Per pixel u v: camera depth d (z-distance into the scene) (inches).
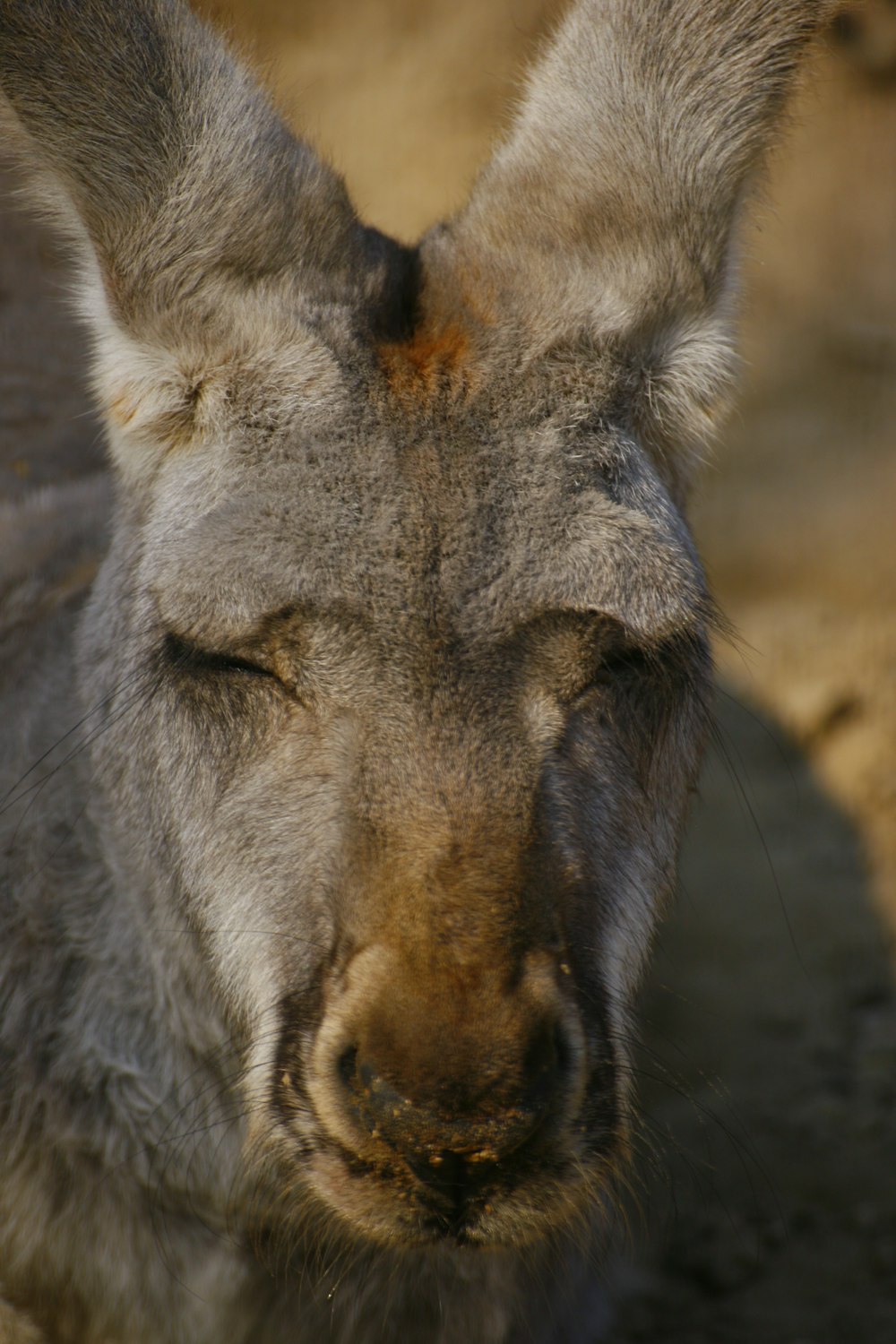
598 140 271.7
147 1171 296.4
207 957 277.3
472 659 236.2
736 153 275.6
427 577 235.9
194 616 242.5
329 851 241.3
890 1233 407.2
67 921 304.3
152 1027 294.5
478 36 694.5
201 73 258.7
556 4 684.7
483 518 239.9
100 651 295.6
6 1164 297.7
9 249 441.1
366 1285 301.3
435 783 231.9
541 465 246.7
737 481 592.7
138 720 275.3
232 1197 296.2
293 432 247.1
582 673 245.4
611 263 265.4
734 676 559.5
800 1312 390.9
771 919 493.4
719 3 275.4
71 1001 301.6
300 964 245.3
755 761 548.7
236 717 254.8
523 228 268.4
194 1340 303.4
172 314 259.0
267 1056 250.7
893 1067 449.4
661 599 247.6
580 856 244.2
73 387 440.8
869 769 535.5
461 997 220.7
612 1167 246.8
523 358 253.8
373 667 237.0
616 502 251.3
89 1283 302.0
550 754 243.8
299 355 251.8
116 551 293.3
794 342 601.9
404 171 677.9
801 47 278.2
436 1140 220.5
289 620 238.7
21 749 323.9
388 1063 221.8
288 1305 304.2
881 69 620.4
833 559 583.8
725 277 285.3
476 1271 305.9
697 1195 419.5
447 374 250.2
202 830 264.2
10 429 419.5
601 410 259.0
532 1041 223.0
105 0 255.3
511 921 226.1
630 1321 388.2
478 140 674.8
